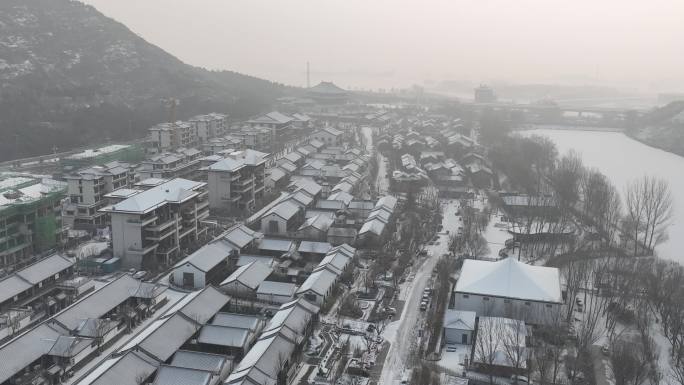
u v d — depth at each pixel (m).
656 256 126.75
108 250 116.19
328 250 118.81
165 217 117.06
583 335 84.94
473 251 121.44
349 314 94.62
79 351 76.56
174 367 70.69
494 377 77.19
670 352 85.75
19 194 116.56
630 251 129.88
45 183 129.88
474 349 82.12
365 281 105.44
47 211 118.19
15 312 88.00
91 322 81.88
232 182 148.25
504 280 96.62
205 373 70.00
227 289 99.88
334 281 102.88
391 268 114.88
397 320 93.38
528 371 75.31
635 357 77.19
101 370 70.62
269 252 119.94
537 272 101.44
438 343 87.25
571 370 78.06
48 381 71.69
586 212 149.38
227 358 75.44
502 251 124.12
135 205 110.69
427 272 114.06
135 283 95.25
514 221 145.00
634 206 156.00
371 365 79.12
